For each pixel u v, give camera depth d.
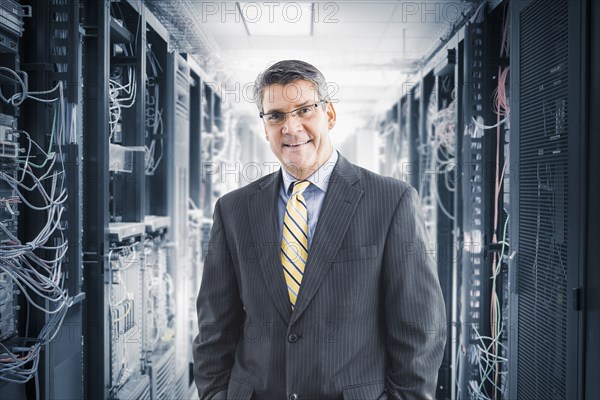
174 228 3.17
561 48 1.82
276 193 1.35
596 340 1.59
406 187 1.31
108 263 2.21
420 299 1.24
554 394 1.86
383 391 1.26
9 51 1.84
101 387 2.19
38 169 1.97
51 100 1.90
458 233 2.85
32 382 1.94
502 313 2.60
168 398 3.05
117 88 2.39
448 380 3.10
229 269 1.40
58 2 1.97
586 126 1.64
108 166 2.20
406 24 3.92
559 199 1.83
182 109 3.42
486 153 2.62
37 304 1.96
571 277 1.72
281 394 1.25
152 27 2.83
